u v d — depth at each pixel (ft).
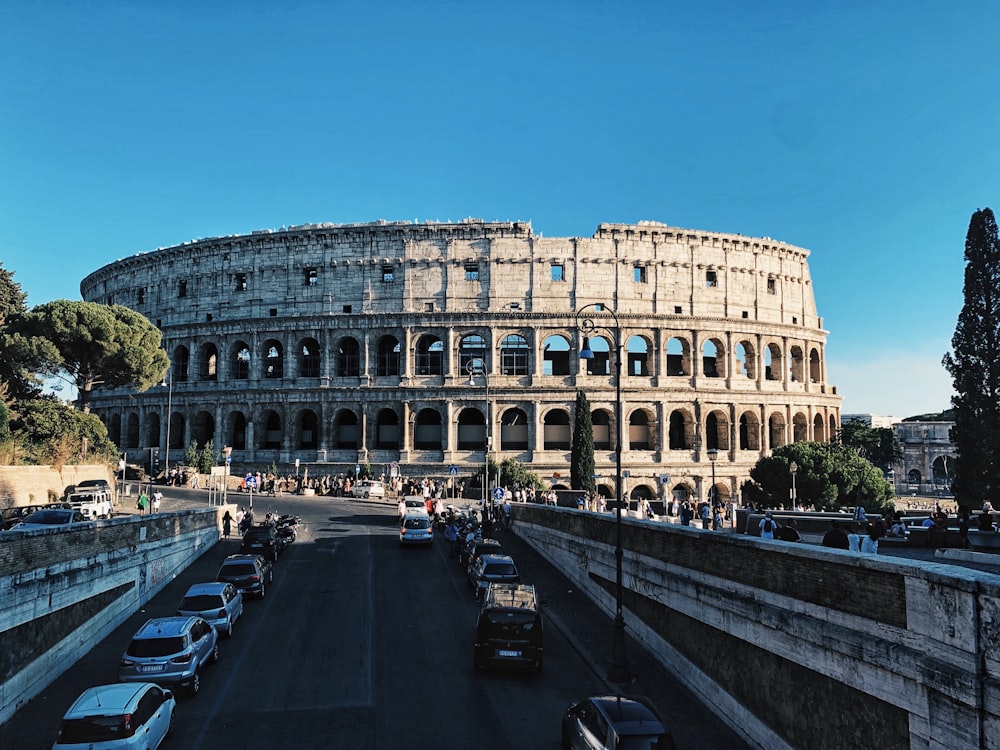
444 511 231.71
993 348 221.25
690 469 323.98
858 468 277.85
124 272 391.65
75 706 63.46
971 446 222.07
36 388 296.10
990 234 226.17
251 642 108.17
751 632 78.59
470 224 328.90
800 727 69.31
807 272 372.58
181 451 350.23
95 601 108.06
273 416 359.66
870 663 59.67
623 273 329.31
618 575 98.84
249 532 167.43
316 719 80.18
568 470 315.78
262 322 339.16
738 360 367.86
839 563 65.41
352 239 336.29
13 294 340.39
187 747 72.49
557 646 111.96
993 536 116.57
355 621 119.55
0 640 78.64
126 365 297.94
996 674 47.83
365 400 326.03
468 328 324.80
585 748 65.31
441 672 96.22
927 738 53.26
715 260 340.59
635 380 325.21
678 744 77.56
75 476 240.94
